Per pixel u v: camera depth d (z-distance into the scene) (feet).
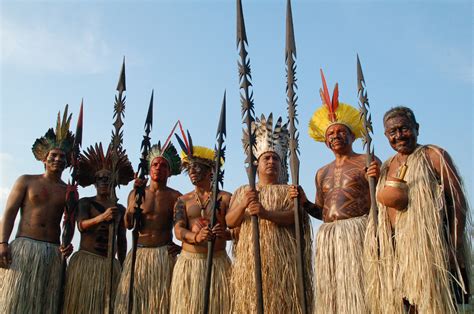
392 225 12.72
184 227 17.26
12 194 18.42
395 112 12.84
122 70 18.70
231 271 16.43
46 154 19.10
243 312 14.73
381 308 12.45
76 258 18.20
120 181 20.15
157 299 17.10
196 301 16.16
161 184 18.90
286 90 15.40
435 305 11.31
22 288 17.08
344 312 13.38
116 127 18.35
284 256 15.01
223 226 17.07
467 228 11.96
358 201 14.58
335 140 15.40
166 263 17.65
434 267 11.50
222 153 16.89
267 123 16.83
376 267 12.73
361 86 14.88
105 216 17.78
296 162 14.83
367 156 14.26
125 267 17.71
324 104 16.37
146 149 17.93
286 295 14.66
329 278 13.93
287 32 15.65
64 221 17.66
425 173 12.04
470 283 11.95
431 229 11.64
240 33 15.74
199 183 17.75
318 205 15.56
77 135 18.53
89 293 17.71
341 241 13.98
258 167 16.66
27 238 17.87
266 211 14.96
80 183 20.20
